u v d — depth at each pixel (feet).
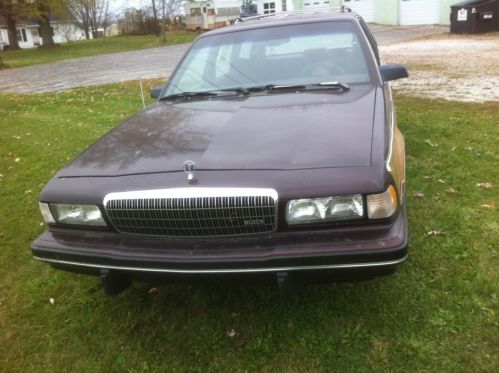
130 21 122.93
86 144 22.59
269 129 8.91
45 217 8.69
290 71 11.55
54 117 30.25
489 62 37.73
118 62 65.87
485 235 11.11
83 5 156.56
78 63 70.59
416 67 37.99
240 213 7.46
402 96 27.40
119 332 9.12
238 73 11.93
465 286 9.29
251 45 12.42
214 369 8.00
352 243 7.23
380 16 82.48
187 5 112.47
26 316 9.88
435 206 12.73
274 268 7.29
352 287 9.56
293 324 8.79
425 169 15.33
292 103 10.17
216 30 13.66
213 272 7.48
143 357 8.41
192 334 8.86
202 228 7.67
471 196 13.24
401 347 7.98
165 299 9.95
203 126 9.54
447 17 72.74
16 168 19.92
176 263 7.55
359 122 8.79
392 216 7.42
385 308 8.91
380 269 7.24
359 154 7.70
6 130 27.25
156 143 9.13
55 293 10.59
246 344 8.48
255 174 7.57
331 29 12.25
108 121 27.22
